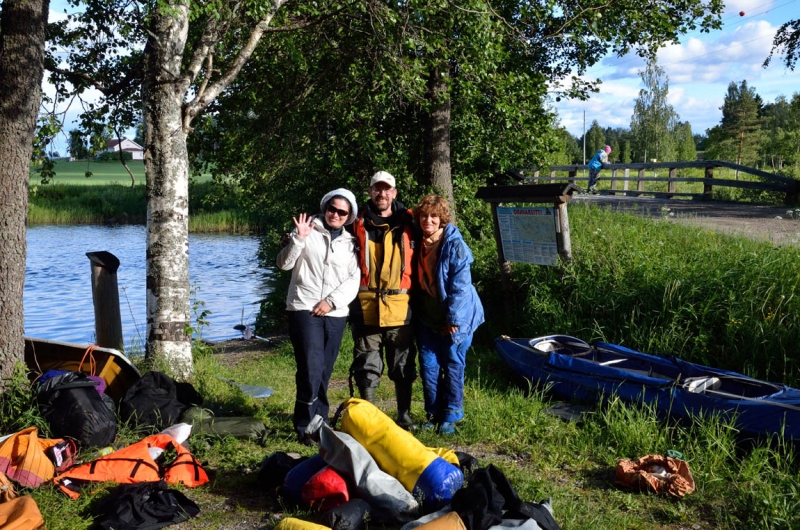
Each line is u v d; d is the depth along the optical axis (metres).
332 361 5.32
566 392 6.38
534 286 9.11
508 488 3.55
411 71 9.66
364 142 12.55
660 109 59.16
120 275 21.59
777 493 4.23
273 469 4.33
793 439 4.77
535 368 6.74
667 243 9.96
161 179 6.86
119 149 9.10
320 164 13.31
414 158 14.05
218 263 25.14
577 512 4.02
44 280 20.97
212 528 3.81
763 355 6.76
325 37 10.43
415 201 12.85
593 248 9.43
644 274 8.22
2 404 5.09
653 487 4.35
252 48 7.37
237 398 6.36
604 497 4.35
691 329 7.45
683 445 5.06
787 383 6.43
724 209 16.81
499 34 10.10
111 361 5.77
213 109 12.53
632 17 12.45
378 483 3.77
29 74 5.27
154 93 6.80
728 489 4.41
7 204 5.18
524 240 9.24
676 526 3.96
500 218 9.49
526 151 14.56
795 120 50.47
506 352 7.27
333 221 5.14
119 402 5.61
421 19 9.48
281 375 8.04
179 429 4.87
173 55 6.82
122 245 30.84
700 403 5.36
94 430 4.81
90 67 8.59
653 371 6.41
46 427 4.87
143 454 4.34
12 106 5.21
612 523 3.91
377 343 5.41
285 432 5.45
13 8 5.22
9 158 5.18
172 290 6.92
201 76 11.03
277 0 7.50
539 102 14.37
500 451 5.18
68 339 13.30
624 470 4.51
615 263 8.77
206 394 6.42
